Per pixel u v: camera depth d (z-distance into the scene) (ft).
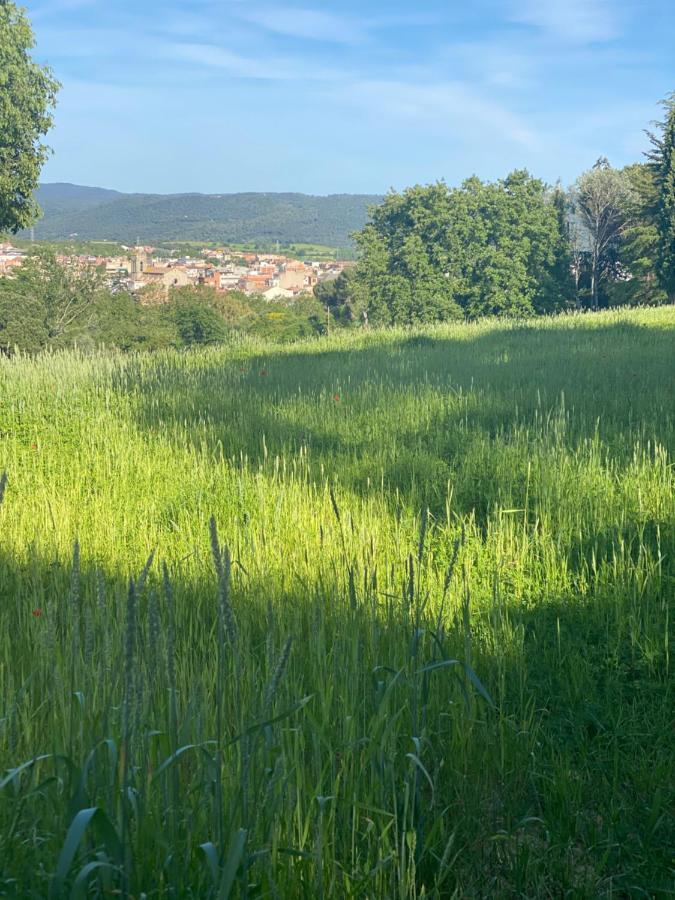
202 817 11.00
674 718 16.78
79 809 9.46
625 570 22.89
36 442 42.45
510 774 14.49
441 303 232.12
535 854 12.83
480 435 39.93
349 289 254.88
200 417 46.60
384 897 11.18
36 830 10.68
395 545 23.76
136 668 10.16
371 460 36.32
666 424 41.32
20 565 23.50
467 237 238.68
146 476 34.76
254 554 22.99
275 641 17.29
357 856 11.68
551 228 245.24
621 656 19.22
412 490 29.45
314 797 11.13
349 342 96.43
